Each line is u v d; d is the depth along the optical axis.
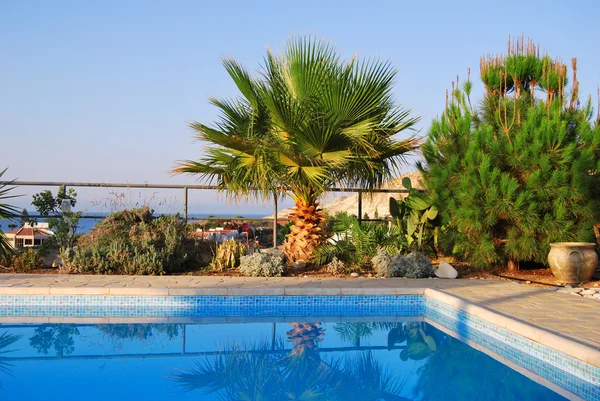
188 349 5.78
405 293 8.02
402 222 11.41
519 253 9.42
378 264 9.73
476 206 9.30
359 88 9.38
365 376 4.93
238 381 4.74
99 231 10.24
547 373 5.00
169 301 7.61
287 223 13.00
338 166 9.31
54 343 5.89
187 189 11.70
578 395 4.42
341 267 9.74
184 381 4.71
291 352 5.73
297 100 9.44
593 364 4.40
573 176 8.83
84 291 7.49
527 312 6.25
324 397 4.36
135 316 7.41
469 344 6.14
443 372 5.08
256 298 7.74
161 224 10.63
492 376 4.95
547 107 9.66
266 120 9.68
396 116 9.86
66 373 4.88
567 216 9.15
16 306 7.44
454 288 8.10
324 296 7.84
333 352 5.76
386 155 9.99
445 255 11.79
